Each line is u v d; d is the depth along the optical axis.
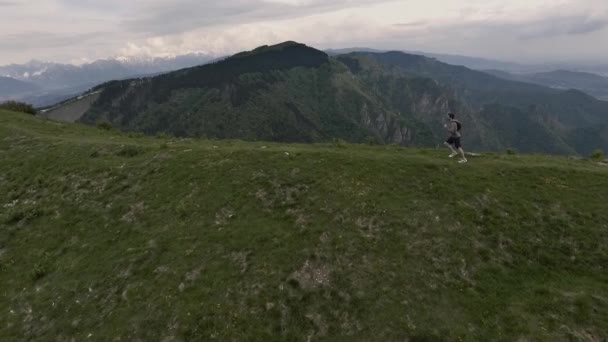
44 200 29.23
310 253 20.69
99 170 32.00
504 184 26.69
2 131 44.06
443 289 18.81
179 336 17.14
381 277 19.34
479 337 16.39
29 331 18.86
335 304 18.20
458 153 32.72
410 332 16.67
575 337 16.11
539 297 18.27
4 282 22.16
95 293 20.06
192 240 22.55
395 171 28.17
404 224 22.67
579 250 21.39
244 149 33.25
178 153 33.38
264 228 22.88
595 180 27.02
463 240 21.66
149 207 26.36
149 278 20.28
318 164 29.55
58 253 23.58
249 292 18.83
